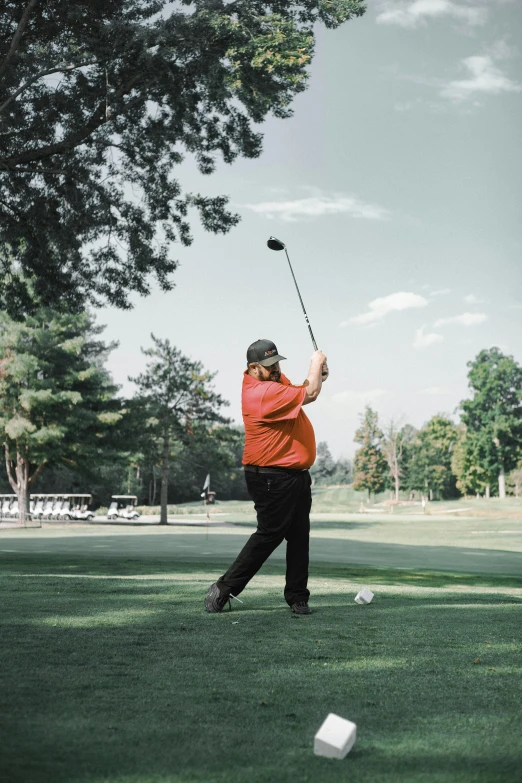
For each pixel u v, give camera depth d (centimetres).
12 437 4209
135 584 632
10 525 4144
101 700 262
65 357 4428
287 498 480
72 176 1772
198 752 211
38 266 1906
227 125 1839
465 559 1955
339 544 2639
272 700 267
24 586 611
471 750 215
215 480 9662
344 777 193
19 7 1650
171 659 329
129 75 1683
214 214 1906
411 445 10344
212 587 482
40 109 1756
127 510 5259
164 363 4597
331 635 397
